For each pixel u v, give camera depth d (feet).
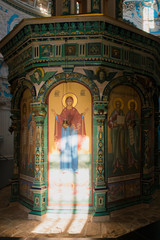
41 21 17.17
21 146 21.48
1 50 22.56
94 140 18.10
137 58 19.85
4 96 52.47
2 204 21.27
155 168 25.64
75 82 18.49
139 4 57.31
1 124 51.90
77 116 18.47
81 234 15.12
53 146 18.53
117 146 19.16
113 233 15.23
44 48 17.93
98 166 17.70
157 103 25.43
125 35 18.30
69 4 19.74
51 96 18.69
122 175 19.29
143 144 20.76
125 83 19.39
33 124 19.69
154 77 22.48
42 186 17.92
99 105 17.76
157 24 57.62
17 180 21.47
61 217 17.76
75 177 18.22
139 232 15.37
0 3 48.21
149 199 20.36
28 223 16.87
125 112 19.83
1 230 15.74
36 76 18.39
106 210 17.65
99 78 17.88
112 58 18.07
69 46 17.72
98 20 16.79
